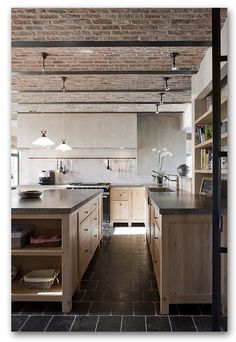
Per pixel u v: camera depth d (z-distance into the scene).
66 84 4.82
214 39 1.99
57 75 4.29
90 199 3.55
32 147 6.81
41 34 3.01
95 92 5.20
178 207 2.52
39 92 5.17
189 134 7.84
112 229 6.15
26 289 2.60
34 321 2.37
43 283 2.61
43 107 6.39
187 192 4.34
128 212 6.54
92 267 3.68
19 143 6.82
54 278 2.69
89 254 3.60
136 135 6.80
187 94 5.37
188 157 7.75
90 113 6.84
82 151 7.28
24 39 3.11
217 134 2.00
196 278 2.50
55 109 6.61
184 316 2.45
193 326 2.29
